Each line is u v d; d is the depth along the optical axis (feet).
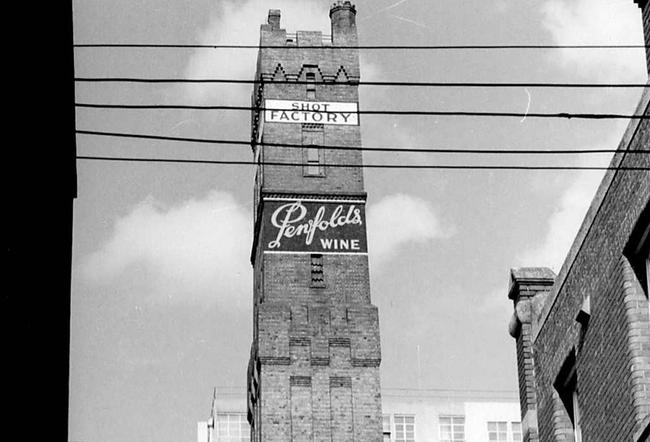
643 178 80.38
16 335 63.57
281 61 324.60
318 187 311.47
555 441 97.35
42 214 67.31
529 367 105.70
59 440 84.43
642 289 82.94
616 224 84.99
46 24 57.88
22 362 67.31
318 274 305.32
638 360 81.25
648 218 80.64
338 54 327.06
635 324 82.07
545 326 101.65
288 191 310.24
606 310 86.63
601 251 87.86
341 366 298.15
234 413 368.48
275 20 329.31
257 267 324.80
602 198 88.02
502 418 352.69
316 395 295.28
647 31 85.51
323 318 301.63
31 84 59.93
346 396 296.10
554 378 98.27
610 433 85.61
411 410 350.84
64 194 69.67
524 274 109.40
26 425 74.79
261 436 291.38
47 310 73.15
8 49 55.36
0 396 63.72
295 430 291.99
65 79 62.18
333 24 332.60
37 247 67.00
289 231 307.58
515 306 110.01
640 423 79.97
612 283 85.46
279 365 297.33
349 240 308.40
